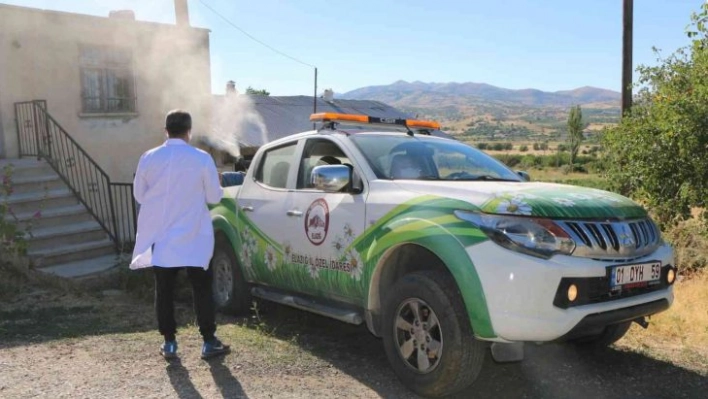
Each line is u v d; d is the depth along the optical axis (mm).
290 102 21547
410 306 4145
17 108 10547
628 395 4203
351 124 5488
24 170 9609
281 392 4047
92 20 11414
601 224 3875
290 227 5191
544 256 3658
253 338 5207
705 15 8148
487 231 3779
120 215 11953
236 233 5883
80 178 11305
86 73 11461
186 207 4402
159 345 4938
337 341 5320
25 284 7113
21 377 4156
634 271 3906
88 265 8477
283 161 5660
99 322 5668
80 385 4043
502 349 3854
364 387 4223
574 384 4379
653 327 5816
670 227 9234
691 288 7766
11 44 10438
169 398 3871
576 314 3627
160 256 4355
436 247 3924
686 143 8102
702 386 4383
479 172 5125
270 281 5547
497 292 3645
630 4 12969
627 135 9297
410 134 5523
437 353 3943
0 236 7293
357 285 4543
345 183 4590
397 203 4320
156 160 4375
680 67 8750
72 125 11266
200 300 4582
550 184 4582
